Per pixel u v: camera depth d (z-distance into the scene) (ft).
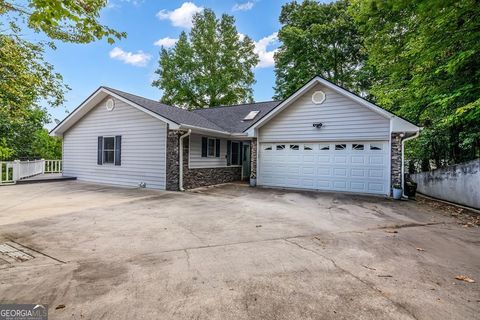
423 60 27.32
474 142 30.48
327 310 8.08
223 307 8.16
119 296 8.69
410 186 30.73
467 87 24.86
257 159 39.75
